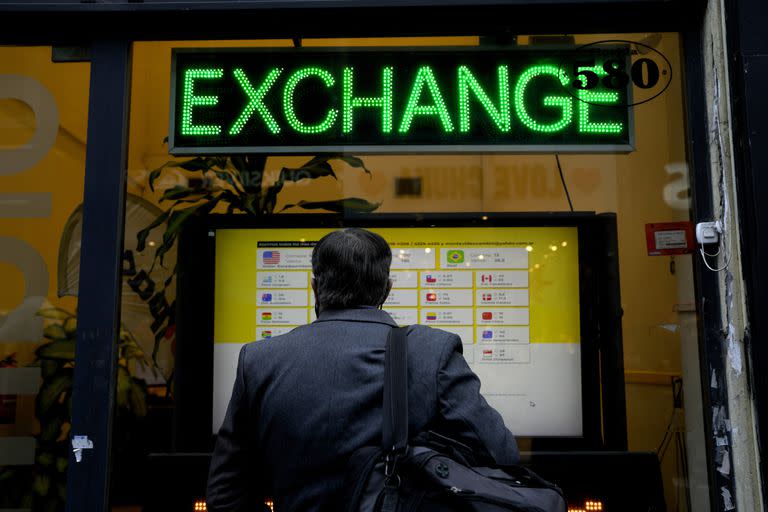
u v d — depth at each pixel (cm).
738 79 156
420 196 234
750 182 151
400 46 186
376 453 108
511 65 185
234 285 188
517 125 184
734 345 155
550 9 175
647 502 169
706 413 162
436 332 123
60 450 180
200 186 215
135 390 188
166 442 191
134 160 187
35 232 186
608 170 212
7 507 178
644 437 189
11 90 185
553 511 107
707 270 163
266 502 156
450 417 112
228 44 187
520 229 188
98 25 180
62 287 185
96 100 178
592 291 183
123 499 173
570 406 181
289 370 118
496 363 184
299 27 182
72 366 184
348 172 227
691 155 169
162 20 179
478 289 187
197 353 184
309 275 188
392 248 189
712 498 158
